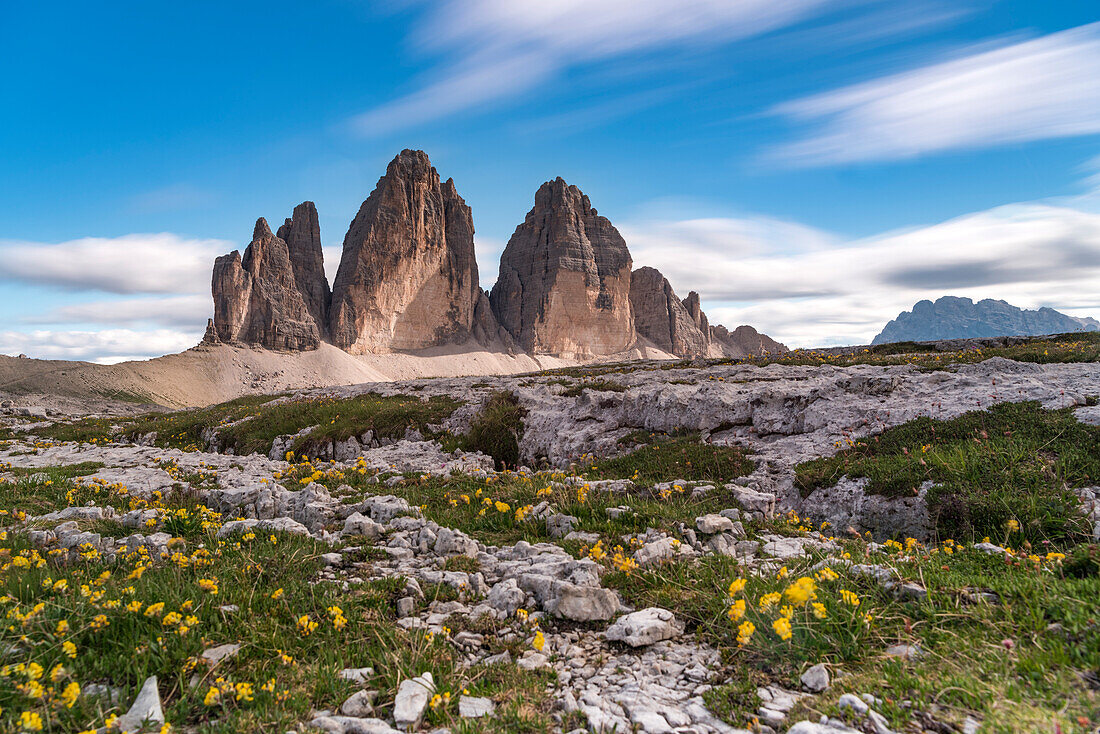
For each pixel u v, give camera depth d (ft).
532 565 25.26
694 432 55.93
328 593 21.58
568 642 19.25
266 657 17.08
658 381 85.15
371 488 45.83
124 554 26.91
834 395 53.57
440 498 41.19
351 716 14.53
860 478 38.81
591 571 23.54
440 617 20.72
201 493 41.57
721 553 26.76
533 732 13.97
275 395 138.00
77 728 13.44
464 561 26.50
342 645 18.06
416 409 81.87
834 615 18.10
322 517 33.99
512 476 47.78
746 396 56.13
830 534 35.55
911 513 34.19
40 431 108.68
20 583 20.93
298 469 53.98
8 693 14.01
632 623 19.25
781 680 16.01
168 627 18.02
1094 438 36.14
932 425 43.55
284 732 13.41
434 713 14.69
